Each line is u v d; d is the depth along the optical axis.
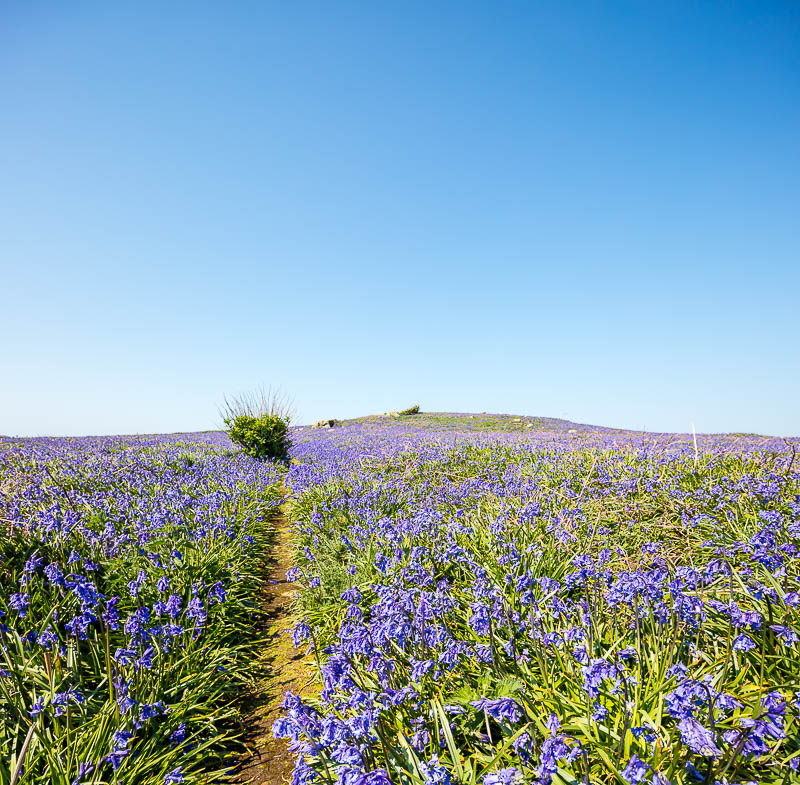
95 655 4.17
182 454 17.22
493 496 8.82
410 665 3.54
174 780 3.12
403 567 5.78
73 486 10.23
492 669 3.41
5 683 3.64
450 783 2.55
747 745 2.18
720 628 3.62
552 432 28.73
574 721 2.82
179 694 4.12
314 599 6.23
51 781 2.95
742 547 5.36
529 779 2.27
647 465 9.80
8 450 16.89
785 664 3.21
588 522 6.82
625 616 3.91
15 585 5.25
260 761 3.68
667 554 5.46
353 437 27.86
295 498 11.95
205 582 6.30
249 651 5.38
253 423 19.42
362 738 2.62
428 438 22.20
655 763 2.43
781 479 7.52
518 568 5.22
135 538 6.95
